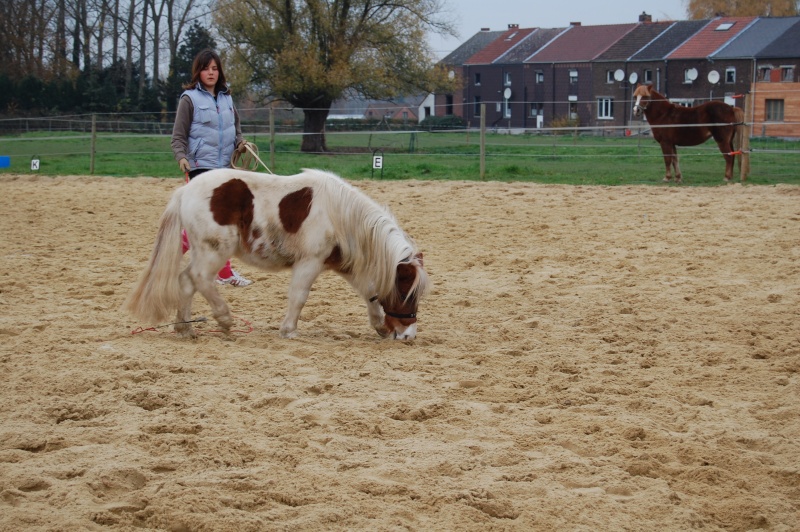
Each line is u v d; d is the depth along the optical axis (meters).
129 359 5.54
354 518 3.47
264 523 3.39
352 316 7.18
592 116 54.62
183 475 3.86
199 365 5.53
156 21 56.22
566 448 4.34
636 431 4.46
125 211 13.34
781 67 45.78
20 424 4.41
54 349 5.75
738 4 70.44
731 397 5.12
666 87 49.94
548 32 61.75
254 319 6.96
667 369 5.66
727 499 3.76
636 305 7.42
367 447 4.23
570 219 12.37
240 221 6.05
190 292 6.15
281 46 31.64
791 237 10.54
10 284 7.98
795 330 6.58
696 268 8.95
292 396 4.94
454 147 29.95
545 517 3.52
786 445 4.32
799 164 21.77
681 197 14.53
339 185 6.16
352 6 32.06
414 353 5.96
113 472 3.78
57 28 56.81
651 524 3.51
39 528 3.28
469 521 3.47
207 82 7.13
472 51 66.56
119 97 52.88
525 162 23.25
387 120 41.50
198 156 7.15
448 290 8.11
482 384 5.32
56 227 11.69
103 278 8.36
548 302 7.55
